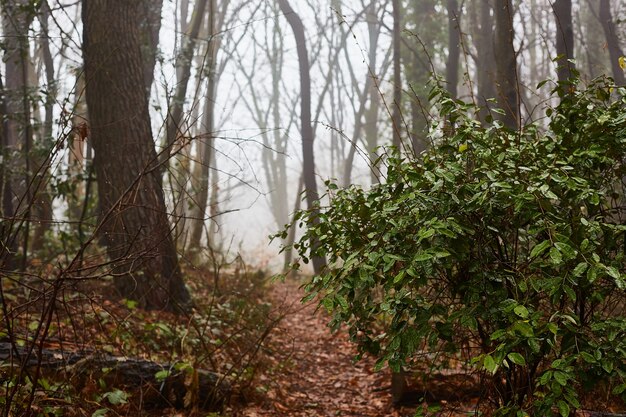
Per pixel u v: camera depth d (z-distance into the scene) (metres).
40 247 8.95
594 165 2.80
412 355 2.92
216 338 6.27
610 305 2.81
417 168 2.78
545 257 2.48
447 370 4.72
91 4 7.09
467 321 2.46
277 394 5.31
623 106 2.86
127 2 7.21
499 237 2.92
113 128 6.89
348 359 7.12
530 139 3.11
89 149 9.70
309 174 14.40
